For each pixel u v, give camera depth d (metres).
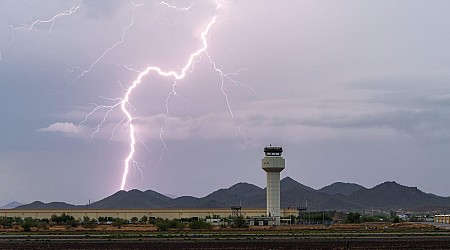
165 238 143.88
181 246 125.31
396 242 133.38
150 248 122.94
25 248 123.12
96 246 125.69
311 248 123.06
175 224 194.75
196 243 129.88
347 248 122.25
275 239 140.00
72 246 125.69
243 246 125.12
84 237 147.75
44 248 123.19
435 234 162.25
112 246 125.56
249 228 197.50
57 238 145.12
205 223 197.38
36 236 152.50
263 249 121.44
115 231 178.88
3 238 145.38
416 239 141.38
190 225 193.75
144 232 173.00
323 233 165.88
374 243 131.38
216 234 159.38
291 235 155.00
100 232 172.88
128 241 135.88
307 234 160.25
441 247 126.00
